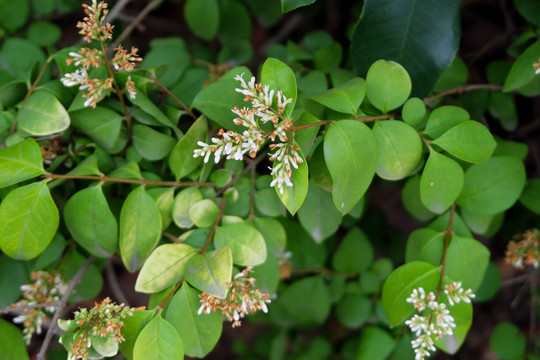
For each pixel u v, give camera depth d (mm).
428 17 522
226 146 463
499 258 702
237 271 490
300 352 660
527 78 514
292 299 598
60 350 624
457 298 488
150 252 493
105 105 514
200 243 498
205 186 514
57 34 612
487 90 576
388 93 493
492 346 608
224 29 637
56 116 500
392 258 667
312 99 492
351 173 460
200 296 476
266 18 661
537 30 548
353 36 527
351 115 492
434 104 558
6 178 479
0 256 550
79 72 500
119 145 518
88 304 618
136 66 591
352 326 594
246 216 527
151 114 503
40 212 482
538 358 604
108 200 521
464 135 486
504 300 737
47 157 521
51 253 538
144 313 478
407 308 492
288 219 581
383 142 481
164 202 508
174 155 500
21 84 522
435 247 509
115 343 477
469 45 681
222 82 500
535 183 557
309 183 521
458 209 534
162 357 467
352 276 598
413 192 539
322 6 682
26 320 532
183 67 592
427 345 489
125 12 674
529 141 661
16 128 516
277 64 468
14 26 603
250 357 721
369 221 666
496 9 667
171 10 723
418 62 524
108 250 501
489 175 519
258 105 458
